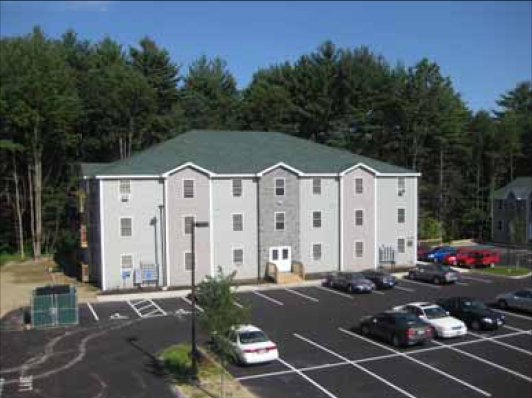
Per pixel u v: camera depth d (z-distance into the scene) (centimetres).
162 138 7925
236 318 2228
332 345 2828
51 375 2430
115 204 4312
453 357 2619
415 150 8269
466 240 8100
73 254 6353
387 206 5238
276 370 2458
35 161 6562
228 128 8800
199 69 10150
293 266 4800
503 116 10412
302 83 8912
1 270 5656
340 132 8538
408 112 8150
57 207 6906
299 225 4859
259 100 8681
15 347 2855
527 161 9412
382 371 2436
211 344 2825
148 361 2598
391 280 4309
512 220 6919
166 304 3812
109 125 7431
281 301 3894
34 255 6562
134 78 7369
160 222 4428
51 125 6481
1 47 6506
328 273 4894
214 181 4550
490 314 3088
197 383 2305
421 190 8306
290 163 4944
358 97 8756
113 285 4334
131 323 3306
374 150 8675
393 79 8731
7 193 6825
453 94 8788
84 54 8356
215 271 4572
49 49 7056
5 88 6156
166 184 4403
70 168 7206
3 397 2186
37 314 3272
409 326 2761
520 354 2656
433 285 4462
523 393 2180
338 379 2341
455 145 8450
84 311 3634
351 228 5072
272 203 4747
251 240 4703
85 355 2702
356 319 3366
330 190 4981
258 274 4722
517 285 4434
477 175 9025
